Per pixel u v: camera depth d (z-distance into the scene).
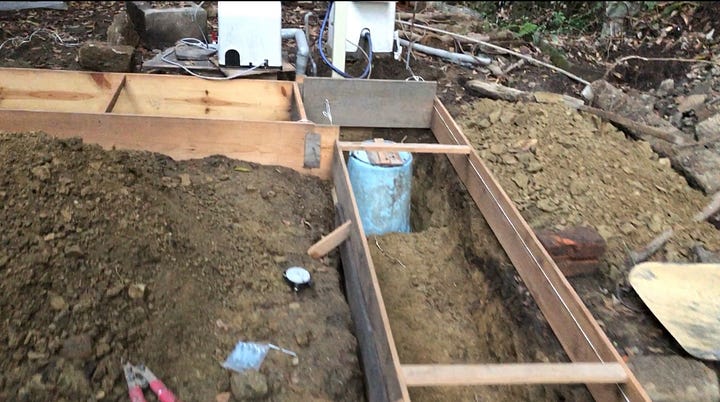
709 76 4.55
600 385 2.10
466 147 3.38
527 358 2.46
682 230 3.04
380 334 2.03
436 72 4.59
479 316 2.98
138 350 1.95
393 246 3.51
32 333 1.83
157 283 2.13
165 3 5.50
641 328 2.43
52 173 2.25
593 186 3.33
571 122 3.90
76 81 3.50
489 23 6.17
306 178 3.20
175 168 2.95
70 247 2.04
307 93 3.78
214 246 2.42
